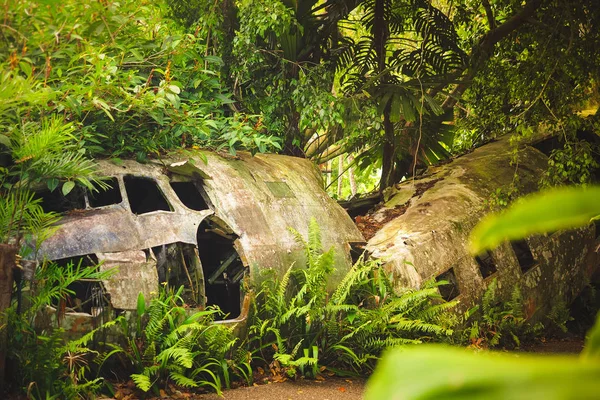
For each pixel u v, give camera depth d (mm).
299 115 12250
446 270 9914
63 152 7305
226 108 11750
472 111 13742
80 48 6656
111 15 6238
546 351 10383
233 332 7840
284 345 8453
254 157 10156
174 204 8031
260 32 10844
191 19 11703
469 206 10875
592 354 401
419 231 10156
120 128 8156
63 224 7086
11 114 6562
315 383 7988
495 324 10211
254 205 8852
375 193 12555
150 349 6914
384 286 8984
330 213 9883
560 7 11984
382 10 12641
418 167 13898
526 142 12727
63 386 6164
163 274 7832
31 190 7125
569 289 11625
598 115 11508
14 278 6164
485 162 12172
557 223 382
